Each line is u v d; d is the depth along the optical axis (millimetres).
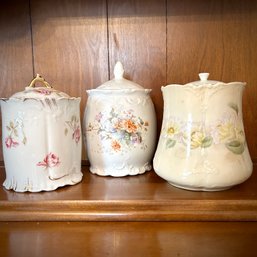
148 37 610
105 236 383
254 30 594
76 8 607
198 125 444
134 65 618
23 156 463
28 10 606
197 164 440
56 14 610
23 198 442
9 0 603
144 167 572
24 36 615
